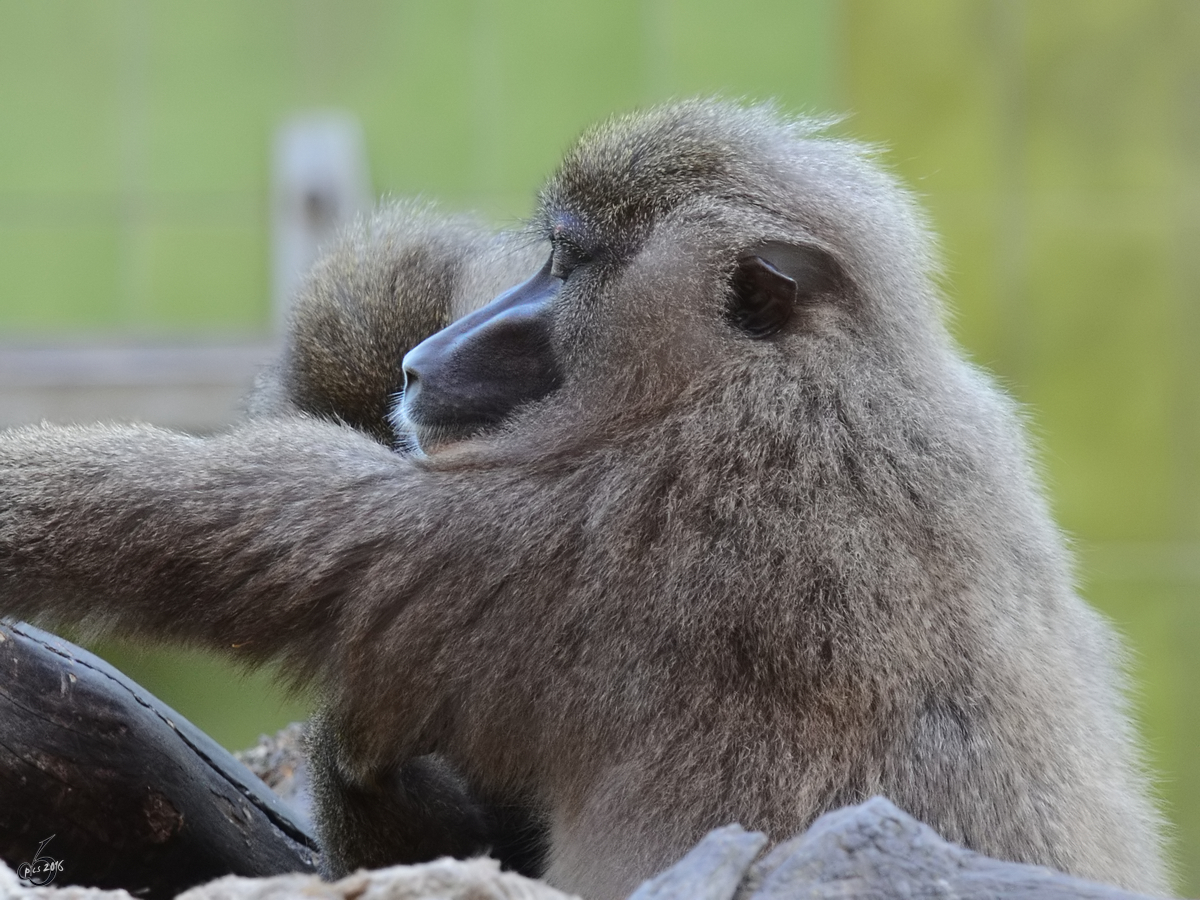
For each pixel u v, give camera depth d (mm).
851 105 26516
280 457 8156
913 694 7508
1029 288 26531
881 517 7715
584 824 7719
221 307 26453
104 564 7969
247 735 18109
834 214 8359
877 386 8039
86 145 26516
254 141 26547
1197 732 25484
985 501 8102
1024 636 7957
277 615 7977
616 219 8469
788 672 7473
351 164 25281
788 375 7957
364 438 8461
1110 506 26328
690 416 7961
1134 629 25984
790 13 26625
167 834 8375
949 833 7387
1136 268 26594
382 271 11484
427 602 7844
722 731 7480
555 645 7758
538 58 26641
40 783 7926
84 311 26500
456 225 12156
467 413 8625
